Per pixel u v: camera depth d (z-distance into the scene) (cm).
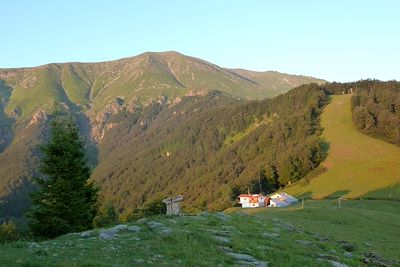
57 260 1794
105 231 2677
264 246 2703
